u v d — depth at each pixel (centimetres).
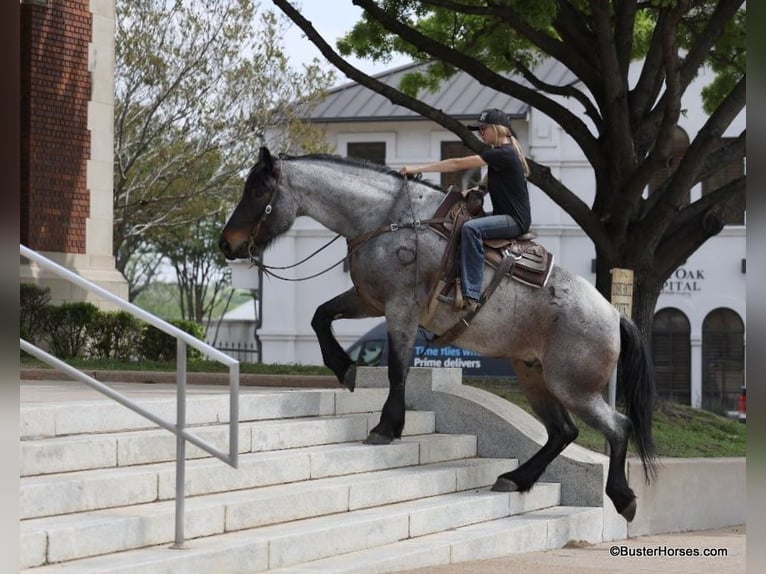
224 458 701
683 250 1748
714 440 1631
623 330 1080
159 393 1152
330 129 4128
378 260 1034
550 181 1677
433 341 1067
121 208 3198
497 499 1048
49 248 2088
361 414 1108
